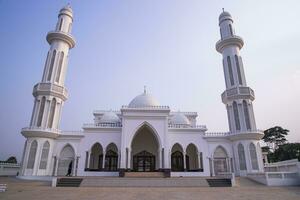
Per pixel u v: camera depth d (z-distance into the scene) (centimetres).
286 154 5491
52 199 1488
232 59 3891
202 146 3672
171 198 1559
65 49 3869
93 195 1673
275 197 1625
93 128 3638
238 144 3506
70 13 4116
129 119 3538
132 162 3859
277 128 6756
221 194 1756
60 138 3522
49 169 3278
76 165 3422
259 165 3288
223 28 4209
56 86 3522
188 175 3425
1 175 3547
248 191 1942
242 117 3525
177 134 3734
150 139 4006
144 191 1892
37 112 3341
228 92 3744
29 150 3167
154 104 4006
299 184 2577
